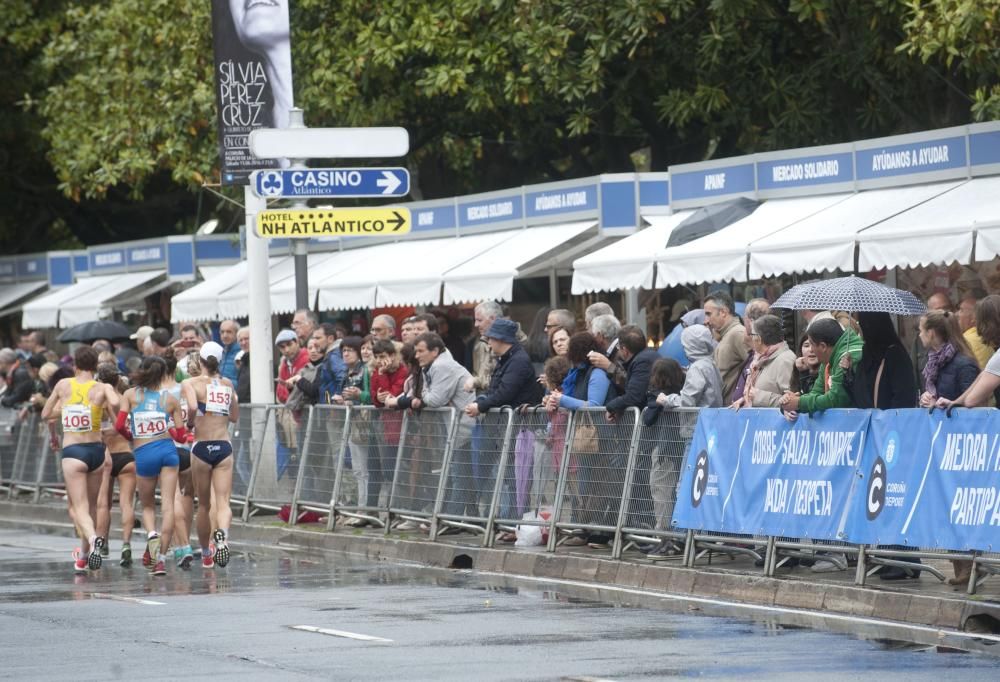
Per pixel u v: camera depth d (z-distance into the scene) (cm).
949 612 3322
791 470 3788
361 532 5303
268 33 5975
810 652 2980
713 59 7331
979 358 4172
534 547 4622
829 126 7756
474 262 6431
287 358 6109
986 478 3316
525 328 7000
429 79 8169
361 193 5788
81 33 10188
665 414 4159
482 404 4744
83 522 4888
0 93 11475
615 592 3997
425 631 3341
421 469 5059
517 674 2777
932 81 7338
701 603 3750
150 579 4559
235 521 5919
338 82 8431
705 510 4022
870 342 3806
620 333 4328
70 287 10119
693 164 5875
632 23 7281
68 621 3678
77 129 10112
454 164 9750
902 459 3519
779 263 4969
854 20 7306
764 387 3991
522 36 7631
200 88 8875
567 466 4462
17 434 7456
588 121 8012
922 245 4584
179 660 3047
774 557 3825
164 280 9369
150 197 12088
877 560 3591
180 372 6188
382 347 5278
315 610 3741
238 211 10138
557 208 6391
